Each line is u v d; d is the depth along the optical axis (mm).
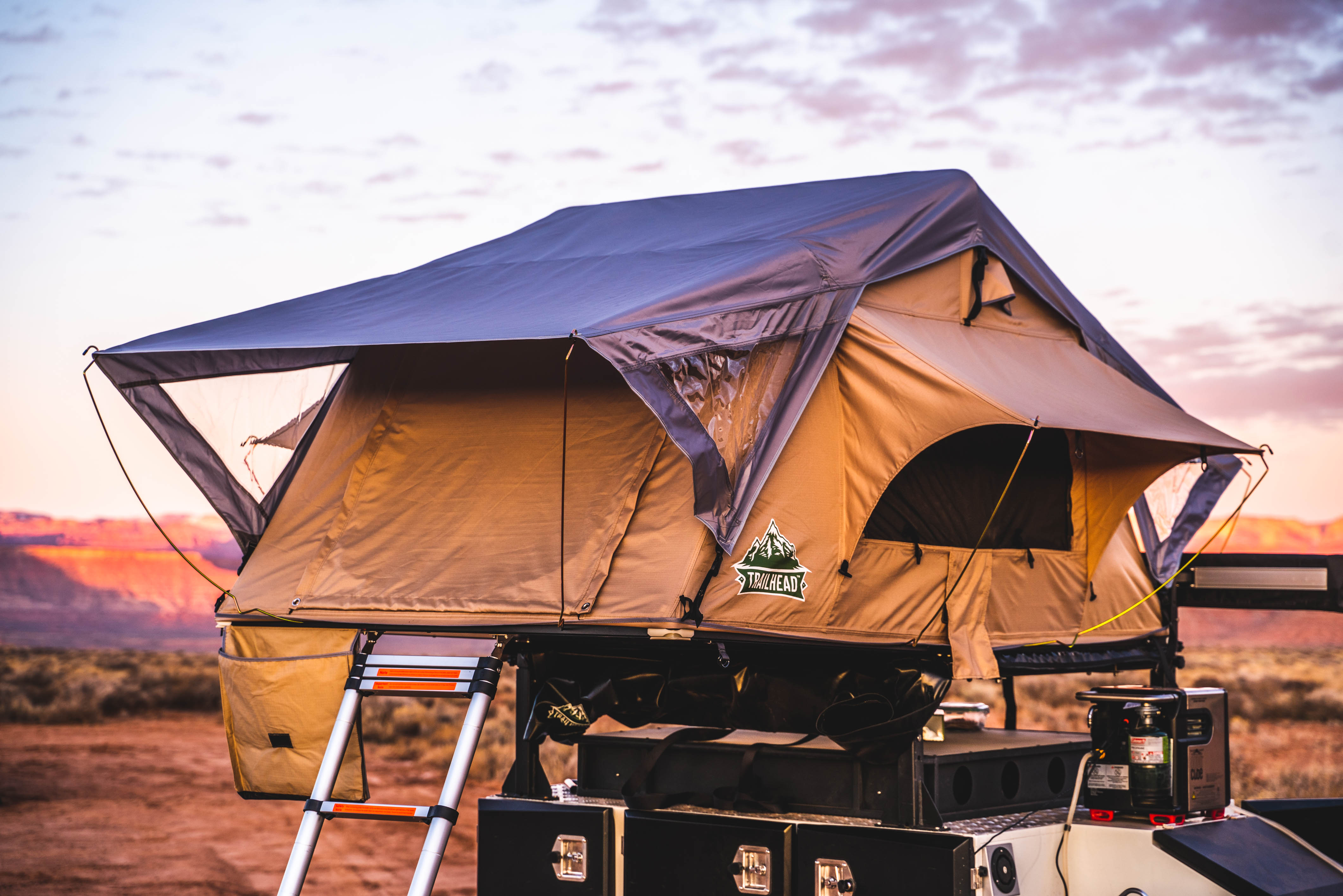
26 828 16188
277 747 4312
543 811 4332
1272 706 34250
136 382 4500
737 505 3695
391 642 4477
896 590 4270
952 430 3945
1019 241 5238
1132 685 5223
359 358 4996
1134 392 5031
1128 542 5680
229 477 4727
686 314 3664
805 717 4062
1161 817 3988
